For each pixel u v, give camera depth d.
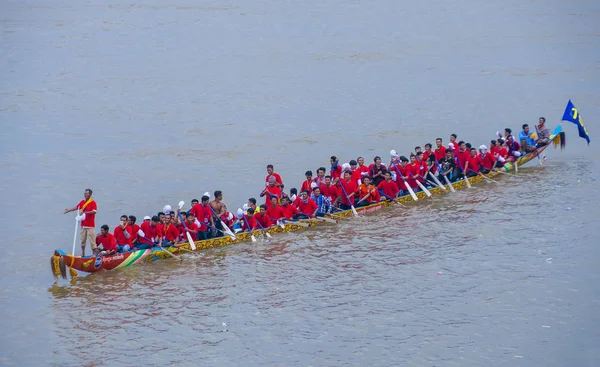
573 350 38.88
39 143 80.25
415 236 55.16
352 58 118.19
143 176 70.50
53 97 97.62
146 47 123.88
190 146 80.00
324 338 40.69
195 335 41.25
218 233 54.28
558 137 75.12
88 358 39.12
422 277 47.84
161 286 47.31
